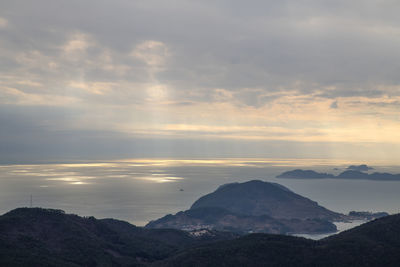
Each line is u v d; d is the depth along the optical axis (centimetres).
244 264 14150
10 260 13050
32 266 12975
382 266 13575
